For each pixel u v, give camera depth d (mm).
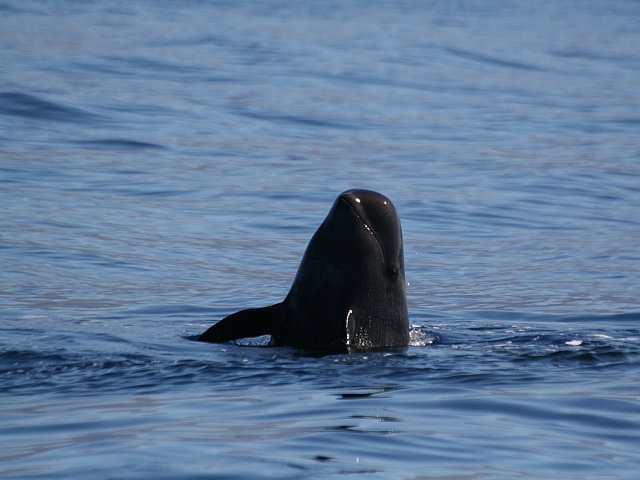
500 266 63469
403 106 124375
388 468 28188
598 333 46938
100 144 92875
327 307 42000
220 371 38438
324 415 33000
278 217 73312
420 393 35875
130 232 67500
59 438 30516
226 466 27828
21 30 169000
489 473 28156
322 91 131125
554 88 145750
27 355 40688
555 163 95438
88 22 189125
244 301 54062
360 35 197750
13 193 74875
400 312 43094
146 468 27547
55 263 59812
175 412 33281
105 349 41844
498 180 87875
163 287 56406
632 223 75688
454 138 106375
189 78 132500
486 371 39000
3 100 104000
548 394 36000
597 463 29234
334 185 83438
